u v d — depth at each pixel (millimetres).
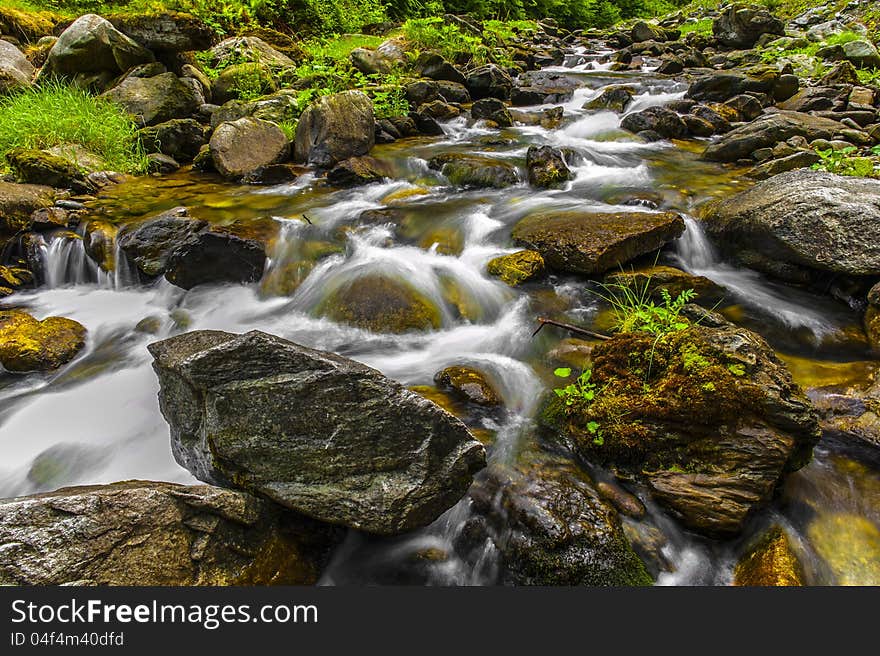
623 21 24703
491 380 3908
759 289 5016
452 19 15508
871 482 3059
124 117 8234
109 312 5301
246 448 2748
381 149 8195
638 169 7465
